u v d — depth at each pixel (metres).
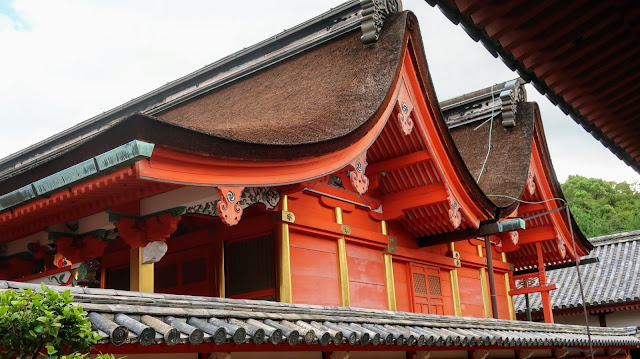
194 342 6.00
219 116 14.85
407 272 14.70
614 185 71.88
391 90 11.70
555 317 29.09
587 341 15.78
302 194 12.02
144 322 5.96
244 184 8.61
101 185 7.41
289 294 11.06
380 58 12.51
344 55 13.71
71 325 4.46
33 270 11.47
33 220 9.69
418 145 13.06
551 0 4.71
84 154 7.36
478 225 14.16
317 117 11.37
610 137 6.97
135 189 8.34
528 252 19.83
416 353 11.03
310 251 12.02
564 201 17.48
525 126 18.25
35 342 4.27
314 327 7.96
